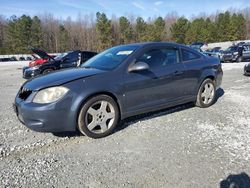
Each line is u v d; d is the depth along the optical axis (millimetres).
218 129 4375
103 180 2961
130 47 4859
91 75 4133
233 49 21969
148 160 3379
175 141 3930
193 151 3590
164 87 4824
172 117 5066
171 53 5098
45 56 13164
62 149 3795
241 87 8148
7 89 9594
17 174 3129
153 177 2996
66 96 3824
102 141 4035
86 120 4023
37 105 3770
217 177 2955
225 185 2812
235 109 5516
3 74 17156
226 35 69875
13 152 3721
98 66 4652
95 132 4121
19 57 52750
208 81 5676
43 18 84250
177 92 5078
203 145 3768
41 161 3443
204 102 5680
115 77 4258
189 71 5230
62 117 3832
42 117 3742
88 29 86438
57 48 79938
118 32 76500
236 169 3107
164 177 2990
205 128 4434
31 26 71062
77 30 85938
